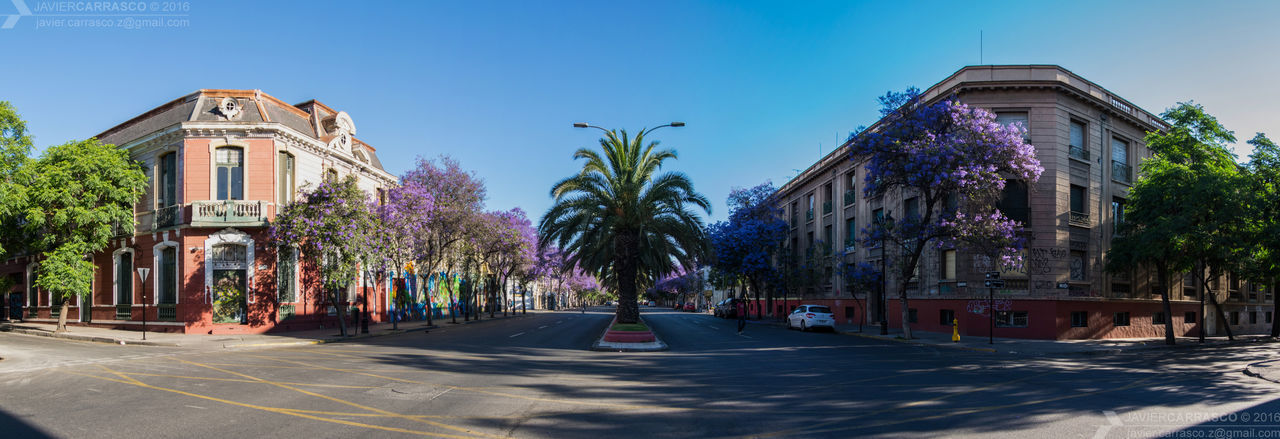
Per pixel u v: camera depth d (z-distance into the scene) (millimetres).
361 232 24469
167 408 9008
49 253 26094
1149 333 29250
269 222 26141
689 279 89188
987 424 8109
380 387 11031
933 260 29969
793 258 43844
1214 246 23062
